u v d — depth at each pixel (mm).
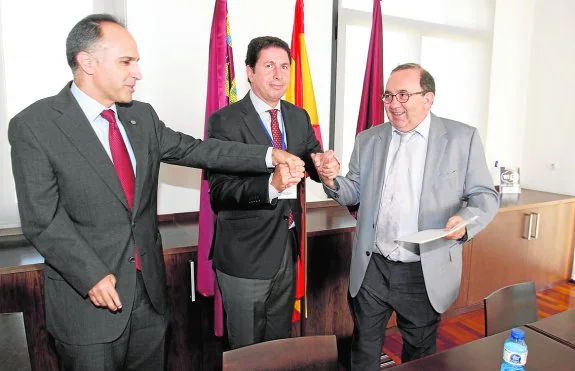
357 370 1799
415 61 3258
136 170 1334
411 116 1596
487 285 3133
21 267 1747
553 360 1202
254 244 1593
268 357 1189
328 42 2857
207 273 1988
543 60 3635
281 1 2660
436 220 1612
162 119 2432
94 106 1266
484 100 3615
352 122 3068
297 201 1755
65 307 1271
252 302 1627
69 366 1315
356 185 1848
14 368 1251
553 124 3590
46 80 2176
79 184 1209
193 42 2449
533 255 3322
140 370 1479
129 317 1311
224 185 1560
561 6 3486
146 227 1370
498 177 3764
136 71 1261
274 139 1668
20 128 1161
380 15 2453
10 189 2168
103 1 2236
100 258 1251
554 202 3293
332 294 2467
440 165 1617
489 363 1184
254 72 1585
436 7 3287
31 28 2113
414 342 1749
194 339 2133
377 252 1721
